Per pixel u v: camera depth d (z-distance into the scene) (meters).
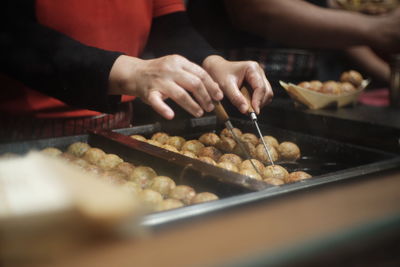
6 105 1.44
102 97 1.37
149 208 1.02
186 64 1.30
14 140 1.33
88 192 0.54
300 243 0.57
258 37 2.46
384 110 1.96
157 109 1.23
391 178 0.86
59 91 1.39
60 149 1.38
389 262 0.69
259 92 1.44
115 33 1.67
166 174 1.19
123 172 1.20
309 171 1.39
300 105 1.94
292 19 2.32
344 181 1.04
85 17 1.58
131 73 1.32
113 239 0.51
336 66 2.80
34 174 0.62
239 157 1.40
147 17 1.77
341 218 0.65
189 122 1.68
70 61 1.34
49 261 0.48
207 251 0.52
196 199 1.00
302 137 1.56
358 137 1.68
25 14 1.43
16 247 0.49
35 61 1.34
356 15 2.38
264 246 0.55
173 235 0.55
